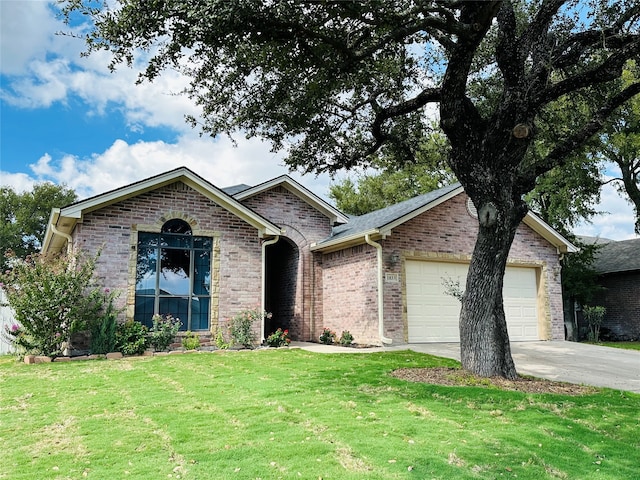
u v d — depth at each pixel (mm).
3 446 5191
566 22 10070
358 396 7348
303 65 8836
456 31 7918
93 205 12430
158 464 4629
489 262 8914
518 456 4941
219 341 13461
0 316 17875
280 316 18344
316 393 7562
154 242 13430
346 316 15891
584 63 11016
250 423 5941
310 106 10148
